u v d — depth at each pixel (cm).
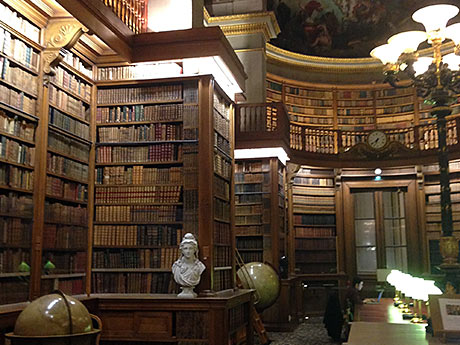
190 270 684
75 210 713
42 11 626
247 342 824
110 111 777
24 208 603
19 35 601
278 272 1187
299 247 1470
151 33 743
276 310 1198
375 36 1794
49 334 465
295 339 1083
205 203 725
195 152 740
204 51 728
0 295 558
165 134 758
